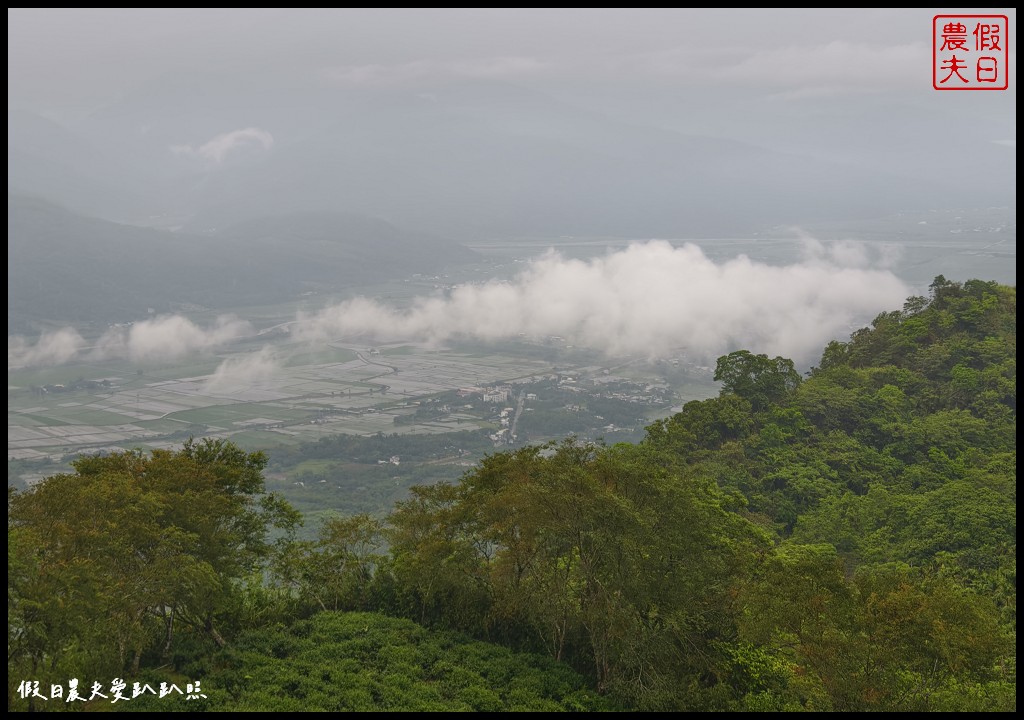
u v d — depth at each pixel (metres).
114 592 28.25
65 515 28.41
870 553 52.41
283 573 39.59
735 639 33.06
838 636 27.27
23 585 25.52
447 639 35.72
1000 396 74.44
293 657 33.91
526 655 34.62
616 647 32.41
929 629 26.70
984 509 51.97
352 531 40.16
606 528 30.75
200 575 30.03
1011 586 42.25
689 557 32.12
